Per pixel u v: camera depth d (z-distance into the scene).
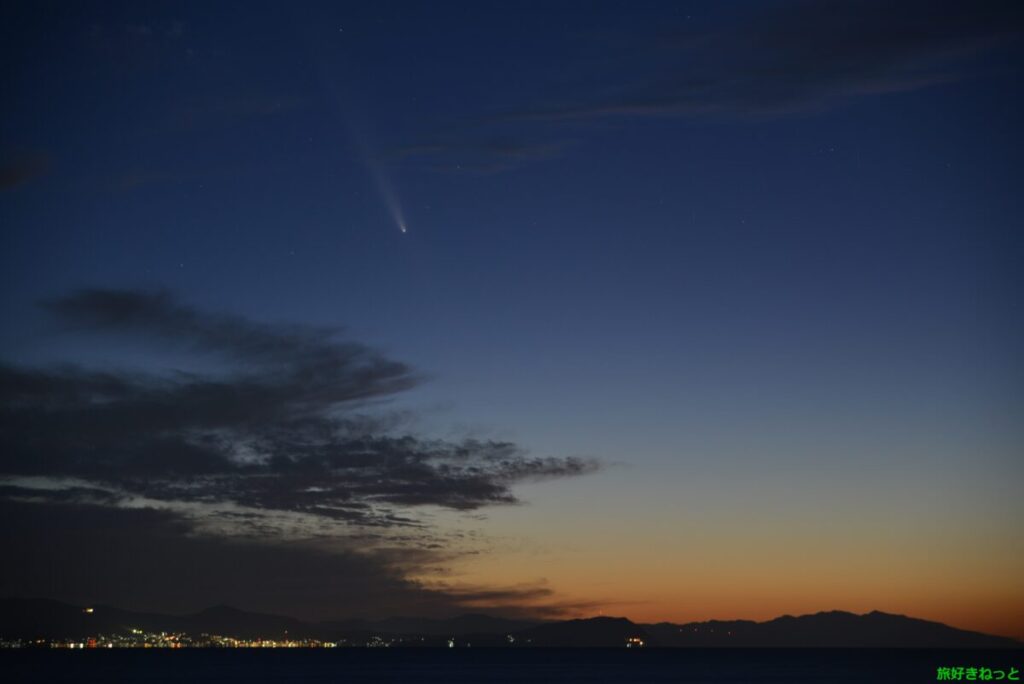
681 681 159.88
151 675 173.25
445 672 197.00
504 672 198.75
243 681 155.38
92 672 183.62
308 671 197.38
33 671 185.75
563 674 188.62
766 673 190.12
